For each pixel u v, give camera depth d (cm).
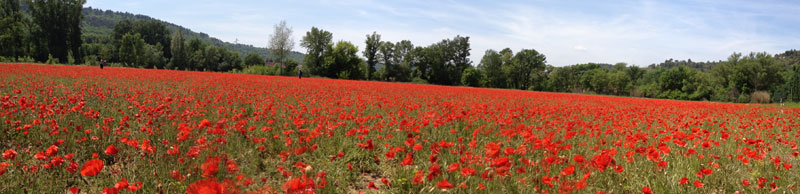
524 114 1002
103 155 489
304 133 580
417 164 490
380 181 488
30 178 371
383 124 677
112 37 10831
